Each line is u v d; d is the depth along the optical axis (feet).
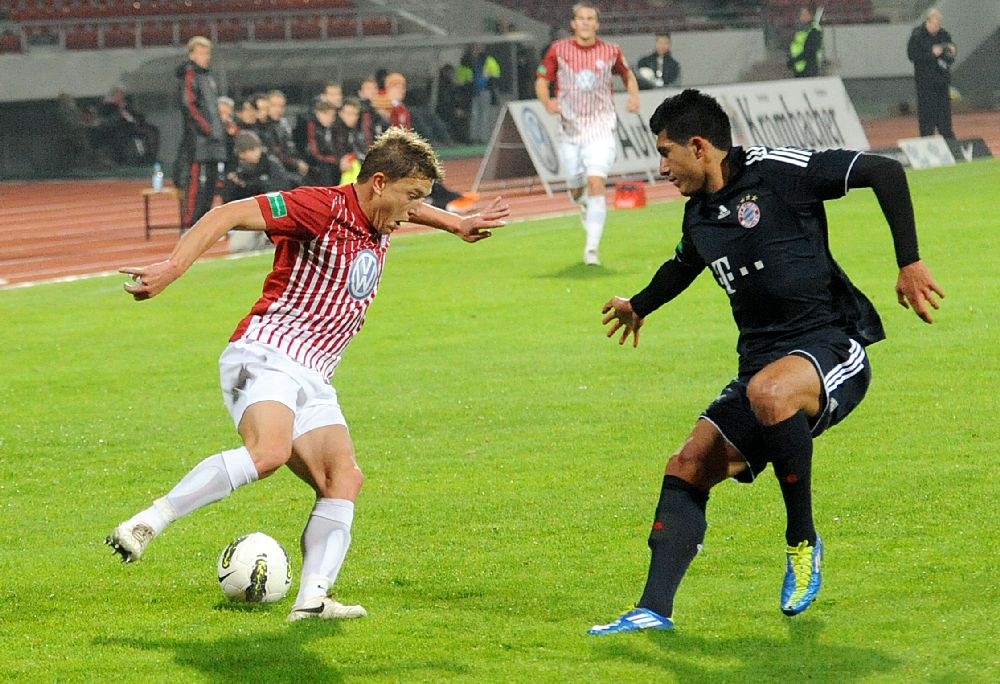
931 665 31.73
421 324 85.25
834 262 34.68
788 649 33.12
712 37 284.00
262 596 37.93
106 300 101.30
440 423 60.34
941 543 40.70
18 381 73.20
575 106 101.91
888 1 297.53
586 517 45.68
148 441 59.57
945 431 54.44
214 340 83.82
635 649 33.47
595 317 84.94
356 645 34.24
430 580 39.65
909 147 184.65
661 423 58.75
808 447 32.81
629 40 280.51
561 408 62.18
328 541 35.58
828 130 185.37
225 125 143.23
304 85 239.91
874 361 67.97
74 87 246.68
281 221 34.42
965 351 69.46
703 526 34.53
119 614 37.47
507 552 42.19
